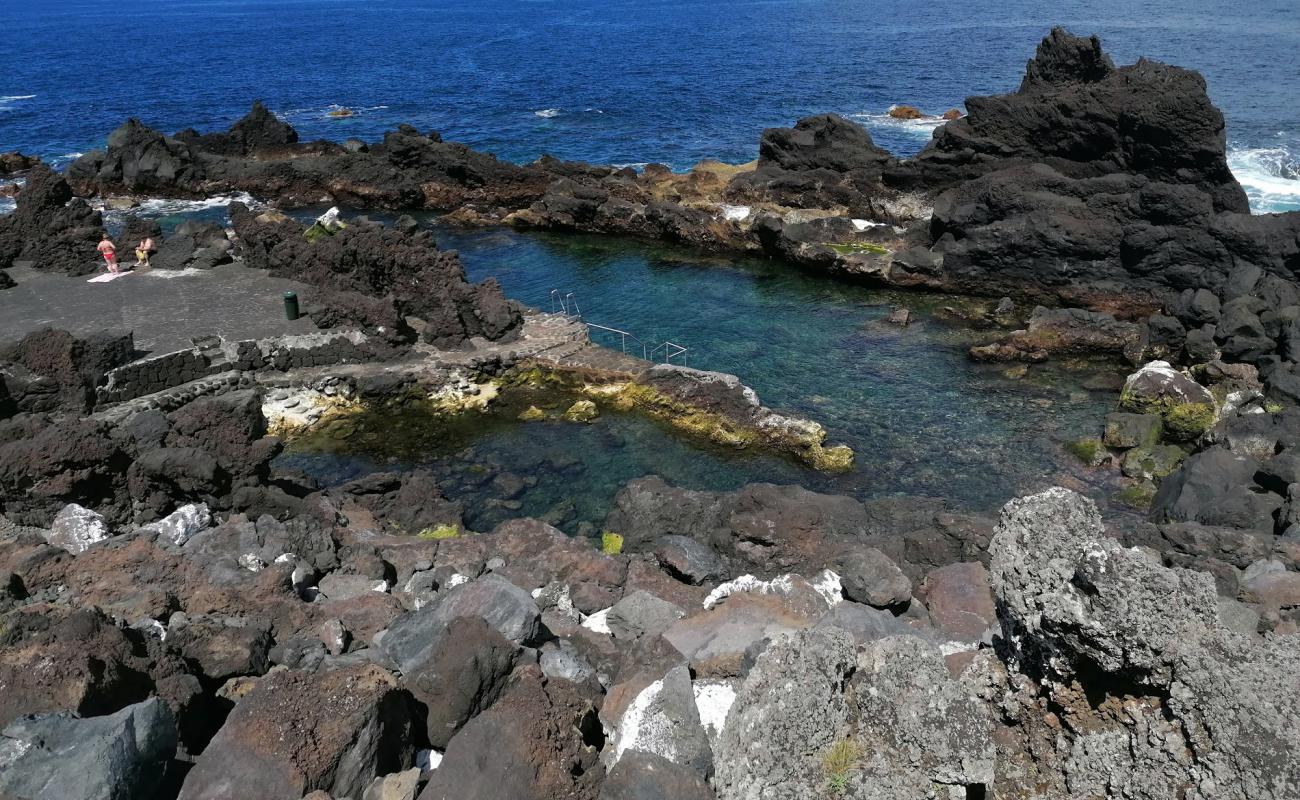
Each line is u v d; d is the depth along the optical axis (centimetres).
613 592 2241
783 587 1786
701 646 1653
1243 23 18788
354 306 4316
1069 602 1025
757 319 5116
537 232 7225
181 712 1389
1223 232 4678
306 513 2683
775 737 1100
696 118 11412
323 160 8419
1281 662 1034
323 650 1758
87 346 3688
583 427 3872
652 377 4016
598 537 3044
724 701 1380
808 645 1182
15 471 2498
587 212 7044
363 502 3089
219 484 2712
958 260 5375
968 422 3828
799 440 3619
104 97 14688
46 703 1233
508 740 1227
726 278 5897
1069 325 4497
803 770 1090
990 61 15512
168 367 3844
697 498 2903
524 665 1470
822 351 4622
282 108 13350
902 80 13738
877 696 1130
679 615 1900
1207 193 5034
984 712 1125
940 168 6303
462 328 4388
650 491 2978
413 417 3975
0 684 1238
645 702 1331
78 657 1295
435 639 1559
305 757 1185
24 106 13775
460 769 1180
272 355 4066
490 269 6238
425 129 11350
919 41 19162
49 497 2527
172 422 2866
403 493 3144
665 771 1166
